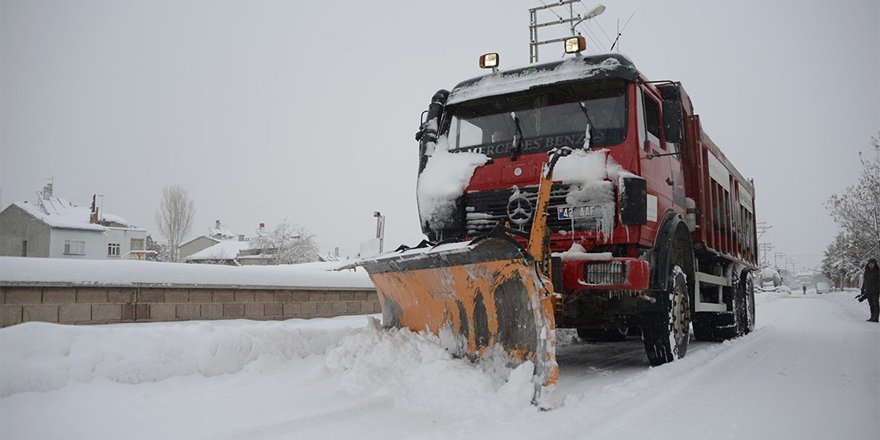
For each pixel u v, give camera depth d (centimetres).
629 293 598
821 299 3716
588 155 594
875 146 2753
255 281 760
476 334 512
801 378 607
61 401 417
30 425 369
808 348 880
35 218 4172
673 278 659
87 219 4409
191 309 688
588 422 412
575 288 556
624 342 1055
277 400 458
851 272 4972
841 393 527
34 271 553
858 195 2836
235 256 5494
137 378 477
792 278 13725
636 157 597
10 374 416
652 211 624
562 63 659
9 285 534
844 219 2900
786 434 393
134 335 501
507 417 418
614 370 664
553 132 636
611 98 625
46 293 565
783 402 489
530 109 656
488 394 449
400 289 577
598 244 577
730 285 1021
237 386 498
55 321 570
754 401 493
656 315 647
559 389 538
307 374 546
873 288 1491
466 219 645
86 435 361
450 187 654
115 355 474
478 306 506
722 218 963
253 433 382
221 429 377
